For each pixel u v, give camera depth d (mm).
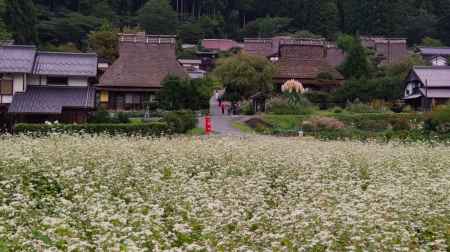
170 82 52000
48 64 46844
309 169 16328
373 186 13383
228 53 108688
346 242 8984
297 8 129500
